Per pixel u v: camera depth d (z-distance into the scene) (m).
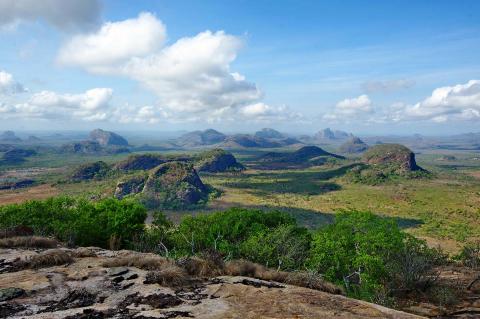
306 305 8.91
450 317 15.24
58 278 11.10
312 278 11.83
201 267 12.09
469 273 23.95
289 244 29.89
